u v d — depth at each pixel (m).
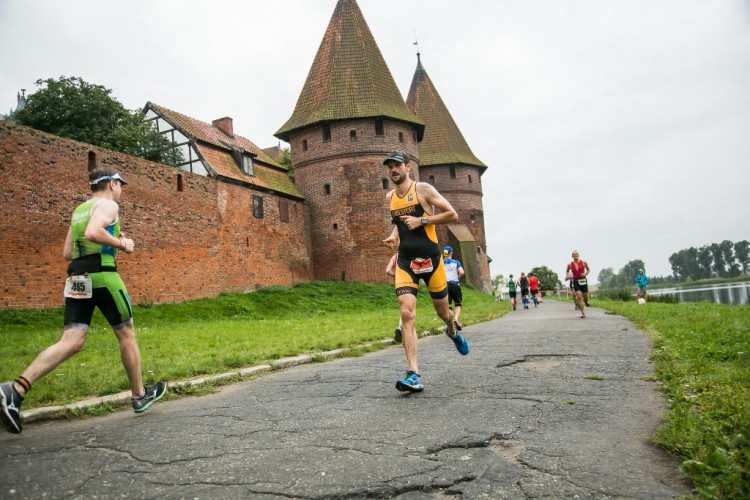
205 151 30.27
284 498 2.60
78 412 4.63
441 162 45.66
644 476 2.78
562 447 3.26
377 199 35.19
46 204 18.19
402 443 3.41
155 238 23.05
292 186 36.34
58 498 2.61
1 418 3.56
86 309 4.22
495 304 28.28
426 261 5.14
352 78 36.94
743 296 50.84
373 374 6.18
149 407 4.81
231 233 28.08
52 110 30.19
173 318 19.91
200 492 2.68
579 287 14.69
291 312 24.52
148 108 31.78
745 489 2.46
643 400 4.37
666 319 10.98
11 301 16.84
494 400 4.53
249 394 5.32
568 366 6.11
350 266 34.97
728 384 4.45
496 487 2.69
